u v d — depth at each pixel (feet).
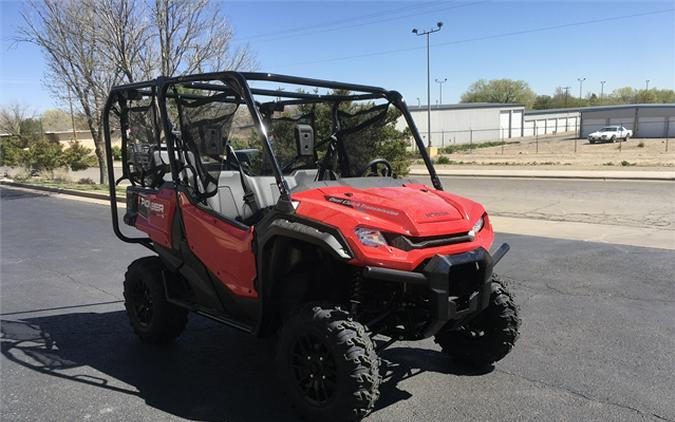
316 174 15.25
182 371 13.99
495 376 13.58
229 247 12.62
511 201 51.75
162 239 14.83
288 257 11.51
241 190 14.66
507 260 26.25
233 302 13.10
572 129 314.76
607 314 18.31
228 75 12.22
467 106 239.50
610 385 13.00
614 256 26.94
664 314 18.26
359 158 15.76
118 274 24.66
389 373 13.83
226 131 12.95
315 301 11.25
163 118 13.91
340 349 10.18
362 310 11.75
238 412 11.78
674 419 11.35
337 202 11.20
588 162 104.42
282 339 11.23
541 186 65.51
